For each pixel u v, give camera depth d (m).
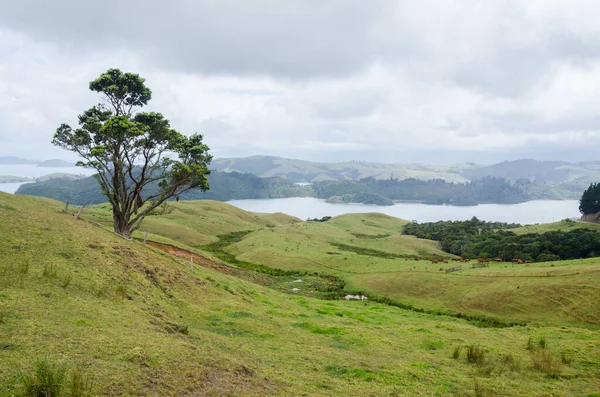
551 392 16.70
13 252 20.95
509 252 108.19
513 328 35.81
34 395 9.13
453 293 52.66
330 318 32.12
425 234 169.25
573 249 104.75
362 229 185.12
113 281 22.31
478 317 45.44
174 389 11.45
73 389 9.59
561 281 47.62
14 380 9.56
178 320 20.94
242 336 21.03
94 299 18.55
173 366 12.90
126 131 38.47
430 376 18.12
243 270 63.66
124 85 42.50
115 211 41.69
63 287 18.61
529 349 25.47
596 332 33.19
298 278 67.50
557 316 41.84
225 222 151.25
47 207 36.00
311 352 19.97
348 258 81.19
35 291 17.00
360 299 54.72
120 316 17.23
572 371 20.28
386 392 15.13
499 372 19.47
